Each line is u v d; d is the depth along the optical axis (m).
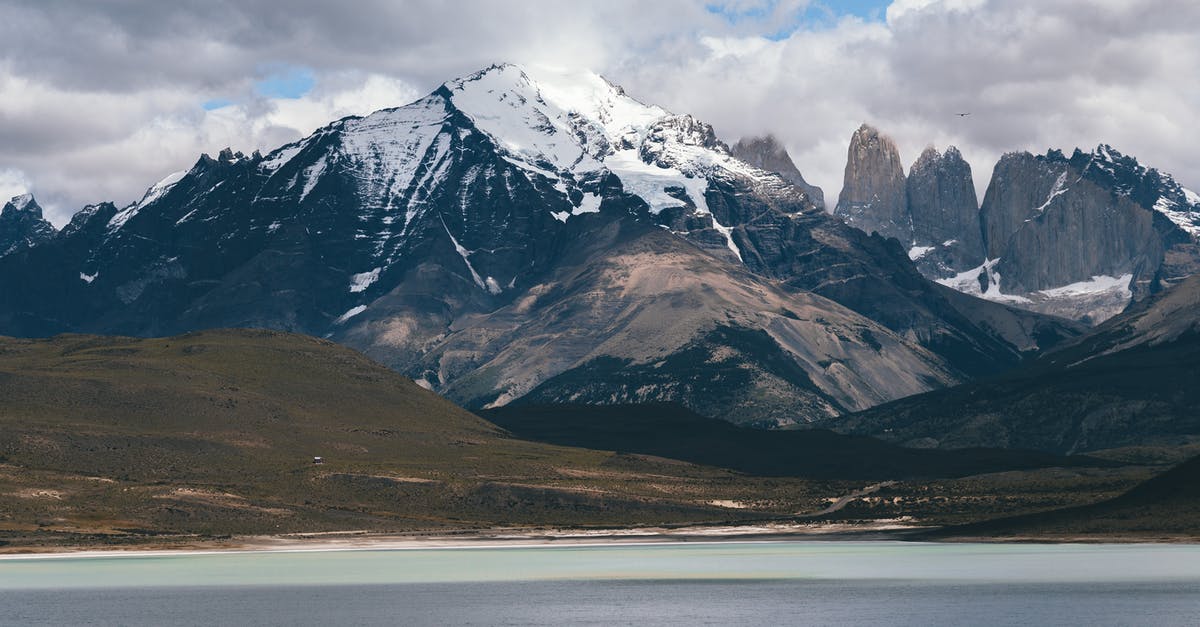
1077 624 199.00
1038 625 198.50
